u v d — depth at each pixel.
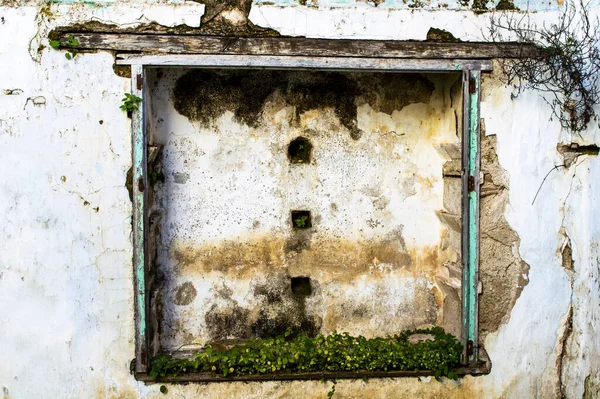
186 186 5.97
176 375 5.58
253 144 6.03
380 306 6.20
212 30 5.33
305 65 5.39
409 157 6.18
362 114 6.11
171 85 5.89
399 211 6.19
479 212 5.66
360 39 5.45
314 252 6.14
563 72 5.64
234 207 6.04
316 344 5.88
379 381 5.77
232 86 5.97
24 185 5.33
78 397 5.50
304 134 6.08
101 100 5.32
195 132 5.95
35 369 5.44
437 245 6.21
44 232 5.37
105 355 5.50
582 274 5.81
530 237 5.75
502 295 5.76
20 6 5.23
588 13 5.63
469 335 5.72
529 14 5.60
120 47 5.29
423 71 5.57
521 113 5.67
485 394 5.81
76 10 5.26
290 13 5.38
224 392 5.66
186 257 6.01
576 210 5.79
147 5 5.29
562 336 5.83
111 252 5.43
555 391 5.86
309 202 6.12
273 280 6.12
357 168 6.14
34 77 5.27
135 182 5.35
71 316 5.44
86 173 5.36
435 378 5.77
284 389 5.71
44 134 5.32
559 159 5.73
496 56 5.59
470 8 5.54
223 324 6.07
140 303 5.42
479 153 5.61
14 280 5.37
